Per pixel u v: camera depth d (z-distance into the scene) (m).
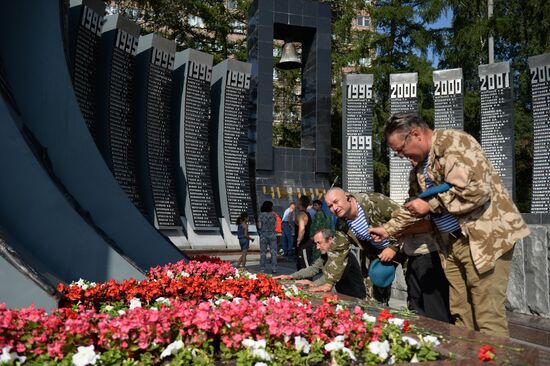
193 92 15.70
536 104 13.38
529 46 26.05
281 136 31.30
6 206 4.03
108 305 3.48
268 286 4.16
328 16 18.83
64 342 2.18
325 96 18.69
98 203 5.30
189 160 15.58
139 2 26.38
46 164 4.50
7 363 2.06
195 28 29.66
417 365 2.10
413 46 29.86
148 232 5.53
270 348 2.31
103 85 12.87
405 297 7.14
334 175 29.64
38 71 5.11
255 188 17.52
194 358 2.18
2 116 4.09
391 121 3.32
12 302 2.93
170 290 3.85
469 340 2.63
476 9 26.67
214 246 15.62
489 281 3.12
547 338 4.98
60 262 4.05
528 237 5.88
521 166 27.66
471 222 3.10
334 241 4.47
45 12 5.18
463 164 3.04
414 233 3.73
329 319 2.54
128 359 2.17
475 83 29.09
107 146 12.79
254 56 18.22
